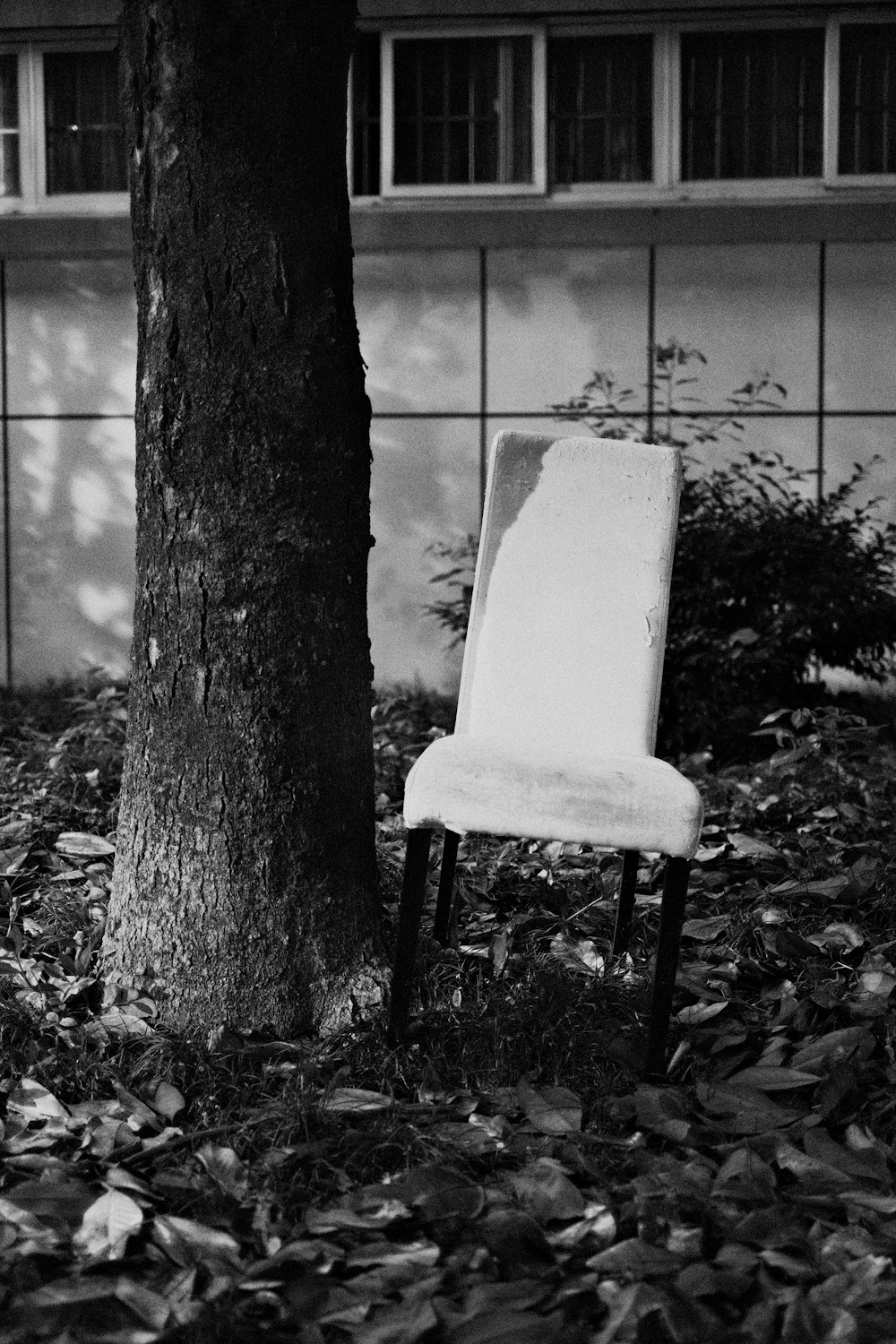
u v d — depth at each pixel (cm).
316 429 245
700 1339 152
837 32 682
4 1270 166
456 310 748
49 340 766
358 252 749
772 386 689
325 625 249
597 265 741
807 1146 199
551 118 709
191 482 244
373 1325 153
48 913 297
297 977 245
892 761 430
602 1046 232
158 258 244
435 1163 192
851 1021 248
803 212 675
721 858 354
